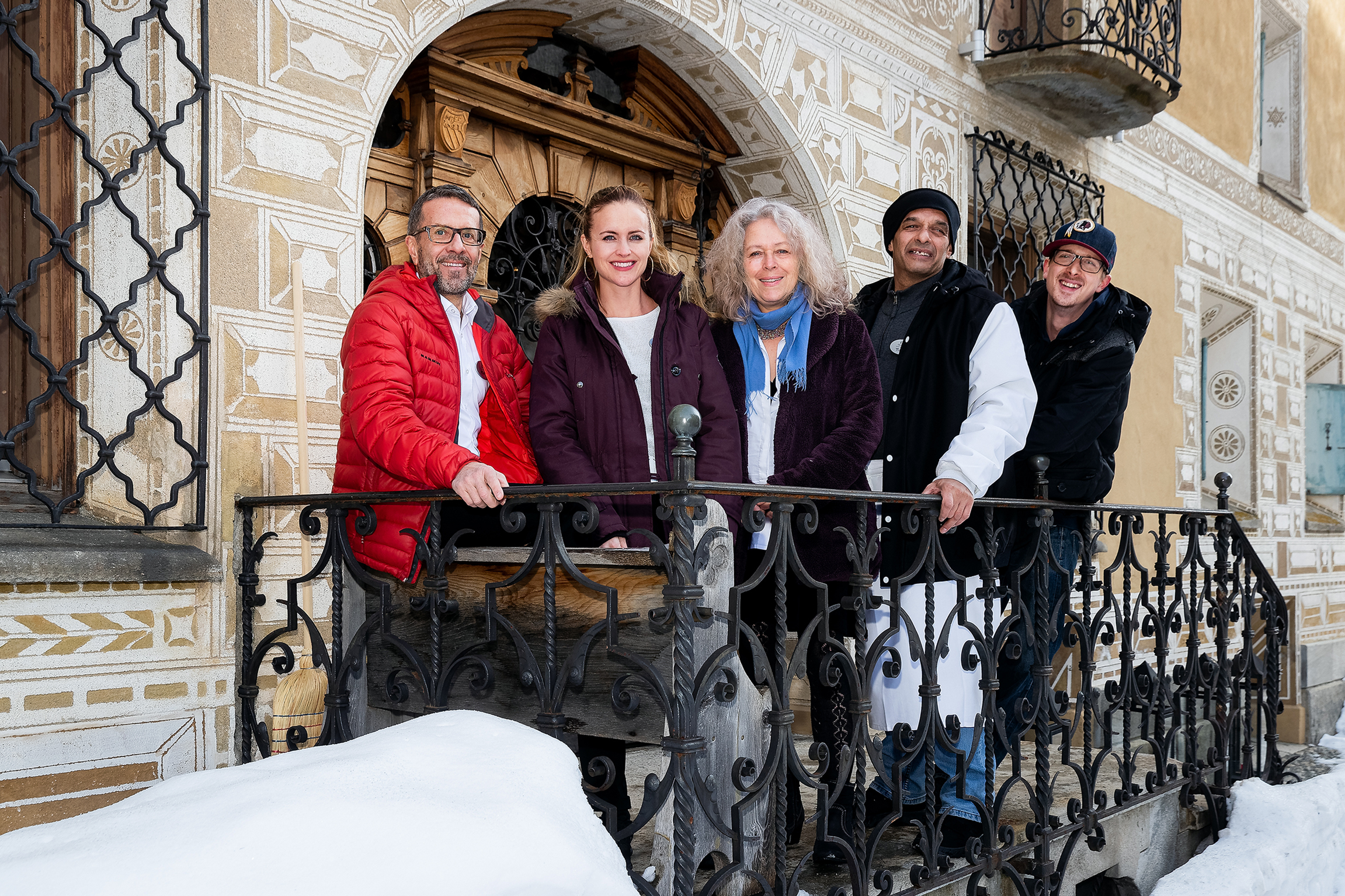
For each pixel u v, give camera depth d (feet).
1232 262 31.09
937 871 9.38
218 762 10.38
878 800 10.87
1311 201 36.78
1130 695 12.66
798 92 17.47
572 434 9.16
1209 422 32.91
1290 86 35.65
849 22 18.45
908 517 9.01
